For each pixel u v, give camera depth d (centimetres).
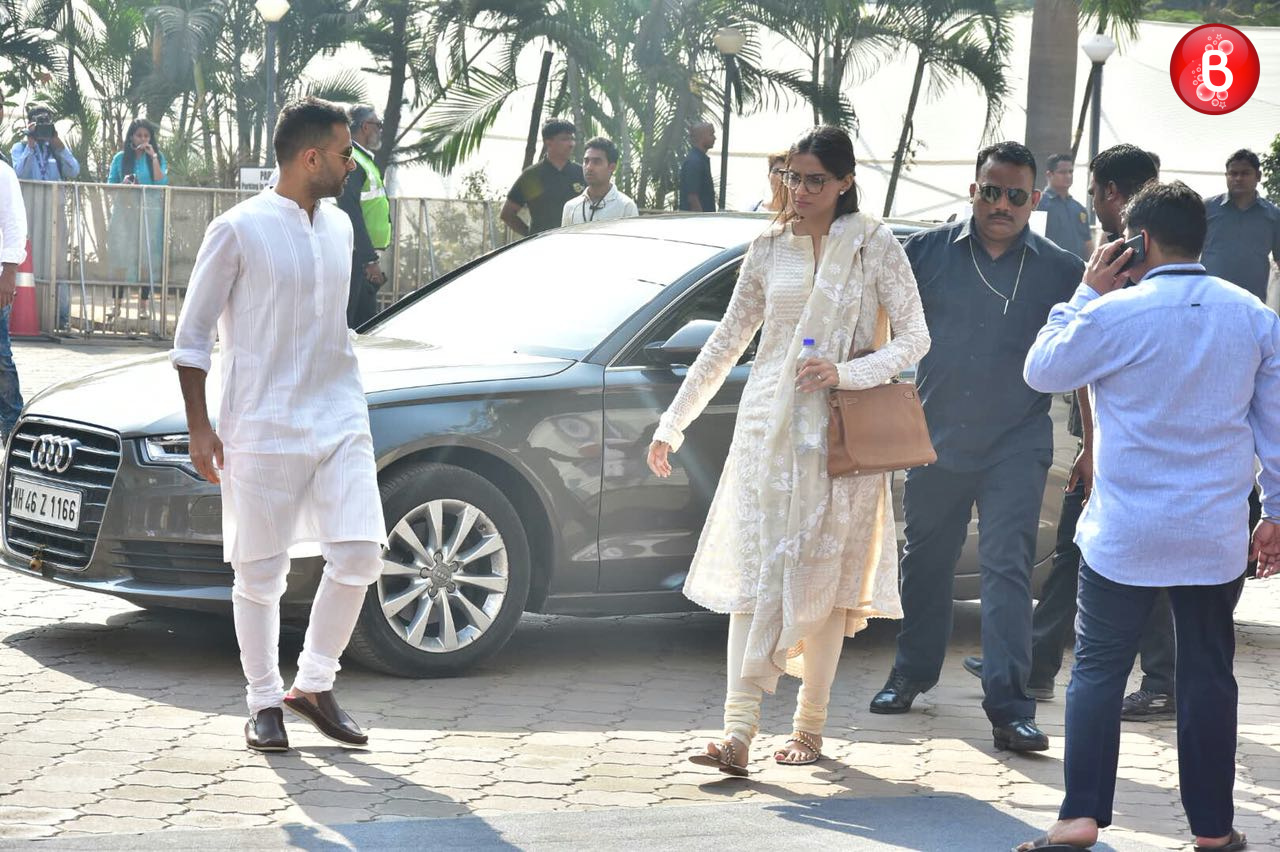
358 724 581
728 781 537
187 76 3045
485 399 657
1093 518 465
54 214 1884
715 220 784
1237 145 2570
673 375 694
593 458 676
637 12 2380
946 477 608
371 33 2820
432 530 650
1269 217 1006
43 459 665
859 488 539
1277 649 788
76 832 456
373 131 1159
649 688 659
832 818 499
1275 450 457
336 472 528
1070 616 666
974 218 606
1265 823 516
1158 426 454
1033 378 469
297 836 459
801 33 2444
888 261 541
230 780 511
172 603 636
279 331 521
